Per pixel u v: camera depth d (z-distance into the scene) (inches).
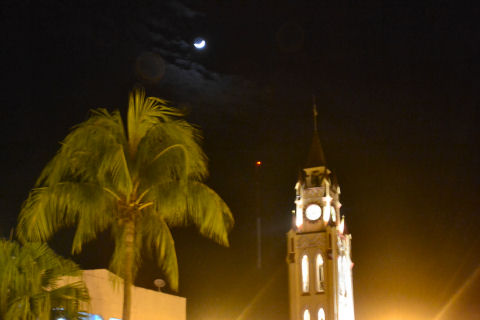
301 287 4315.9
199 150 1103.0
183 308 1964.8
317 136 4763.8
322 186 4527.6
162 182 1067.9
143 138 1067.9
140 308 1781.5
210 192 1086.4
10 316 908.0
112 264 1086.4
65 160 1017.5
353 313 4503.0
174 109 1111.0
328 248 4338.1
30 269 950.4
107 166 1007.0
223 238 1080.8
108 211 1067.3
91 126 1032.8
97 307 1584.6
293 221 4525.1
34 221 996.6
